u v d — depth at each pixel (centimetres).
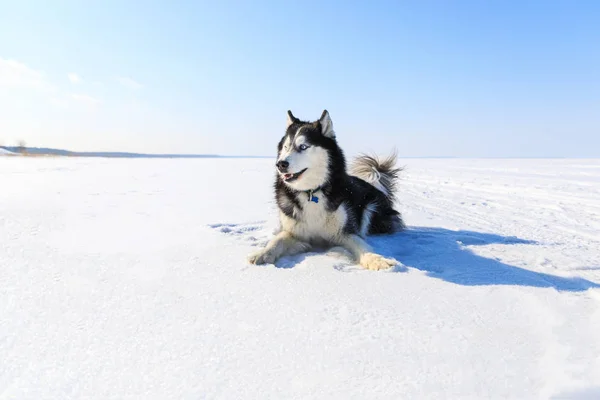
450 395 136
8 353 162
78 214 528
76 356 160
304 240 391
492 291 252
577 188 1134
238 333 184
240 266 299
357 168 587
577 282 286
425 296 240
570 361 160
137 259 311
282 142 419
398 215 518
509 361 161
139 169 1977
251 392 137
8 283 247
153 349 167
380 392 138
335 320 201
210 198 777
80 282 252
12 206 576
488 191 1107
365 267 314
